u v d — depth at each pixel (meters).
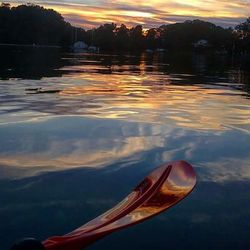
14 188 4.46
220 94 12.24
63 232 3.64
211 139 6.43
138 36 116.69
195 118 8.02
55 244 3.01
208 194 4.42
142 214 3.68
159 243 3.50
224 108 9.38
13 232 3.62
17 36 101.19
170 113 8.48
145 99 10.50
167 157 5.52
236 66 34.41
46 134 6.43
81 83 14.07
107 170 5.03
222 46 105.38
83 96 10.65
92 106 8.98
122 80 15.94
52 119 7.44
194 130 6.97
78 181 4.68
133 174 4.92
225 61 48.03
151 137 6.45
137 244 3.48
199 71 24.58
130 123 7.34
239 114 8.62
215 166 5.23
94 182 4.67
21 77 15.59
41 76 16.28
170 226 3.76
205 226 3.77
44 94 10.77
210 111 8.91
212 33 109.38
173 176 4.38
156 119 7.78
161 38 116.31
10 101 9.37
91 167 5.11
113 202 4.20
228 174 4.98
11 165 5.12
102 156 5.51
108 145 5.97
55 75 16.98
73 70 20.58
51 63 26.92
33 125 6.96
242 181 4.78
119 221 3.52
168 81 16.34
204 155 5.64
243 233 3.67
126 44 116.56
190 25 113.88
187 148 5.92
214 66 32.91
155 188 4.15
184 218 3.90
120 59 41.25
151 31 116.94
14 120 7.29
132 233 3.63
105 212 3.75
